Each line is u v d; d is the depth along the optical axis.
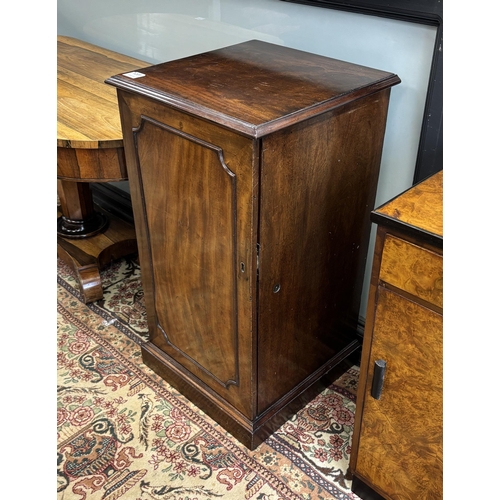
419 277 0.86
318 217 1.14
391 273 0.90
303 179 1.05
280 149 0.96
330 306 1.36
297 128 0.97
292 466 1.27
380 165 1.29
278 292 1.15
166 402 1.45
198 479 1.24
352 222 1.27
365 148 1.18
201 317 1.27
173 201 1.15
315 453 1.30
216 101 0.98
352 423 1.38
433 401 0.94
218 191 1.03
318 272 1.24
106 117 1.44
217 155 0.99
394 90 1.25
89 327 1.72
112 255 1.91
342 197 1.19
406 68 1.21
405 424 1.02
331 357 1.47
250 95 1.01
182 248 1.21
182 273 1.25
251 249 1.02
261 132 0.88
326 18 1.28
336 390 1.48
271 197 1.00
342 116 1.06
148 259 1.35
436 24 1.09
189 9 1.61
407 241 0.85
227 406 1.33
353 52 1.28
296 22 1.35
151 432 1.36
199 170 1.04
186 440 1.34
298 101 0.99
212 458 1.29
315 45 1.34
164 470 1.27
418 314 0.89
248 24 1.47
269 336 1.19
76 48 1.96
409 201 0.90
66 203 1.89
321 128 1.02
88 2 1.96
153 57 1.85
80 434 1.36
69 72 1.74
